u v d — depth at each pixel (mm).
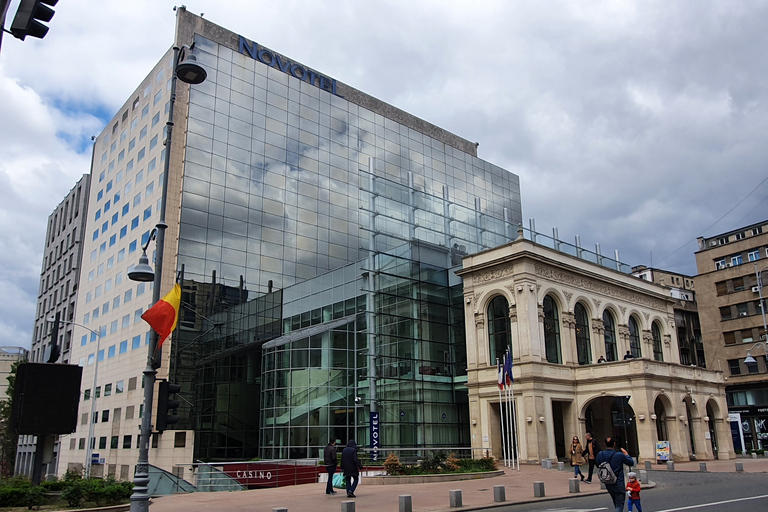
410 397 47125
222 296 55375
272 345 47188
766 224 85125
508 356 38219
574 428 43562
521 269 43719
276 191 62719
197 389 51562
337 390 44500
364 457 38406
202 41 60875
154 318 16812
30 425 23469
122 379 56500
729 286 76188
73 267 86250
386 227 52469
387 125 76812
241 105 62094
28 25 9766
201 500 21922
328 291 51562
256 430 53562
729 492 22156
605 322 50844
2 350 130750
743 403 72000
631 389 41500
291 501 21016
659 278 100438
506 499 21078
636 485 15266
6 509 20047
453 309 52000
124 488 21938
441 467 31125
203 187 56906
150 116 62156
